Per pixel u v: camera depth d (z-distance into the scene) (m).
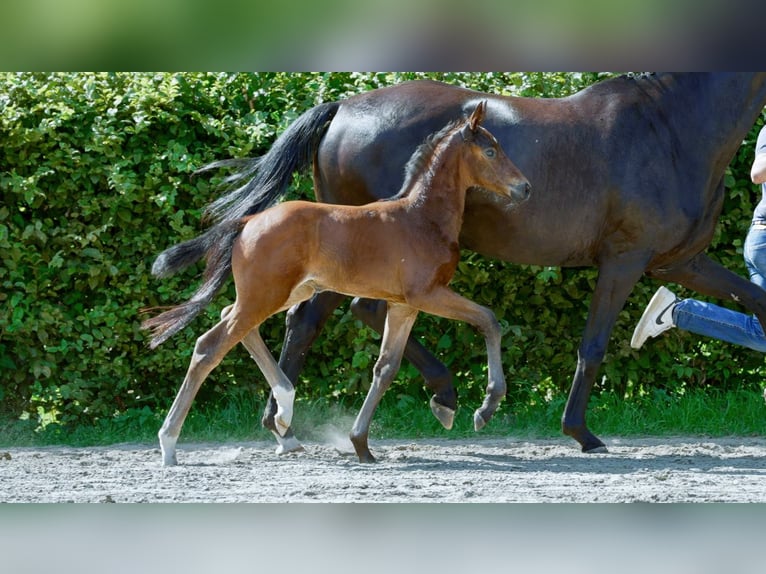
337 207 7.18
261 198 7.93
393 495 6.18
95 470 7.09
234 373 9.39
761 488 6.48
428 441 8.98
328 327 9.27
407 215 7.16
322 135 8.12
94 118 8.88
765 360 9.64
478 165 7.27
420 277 7.11
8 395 9.30
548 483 6.60
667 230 7.82
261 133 8.94
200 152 9.03
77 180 8.91
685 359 9.63
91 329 9.10
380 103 7.98
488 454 8.11
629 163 7.79
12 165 8.95
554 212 7.79
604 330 7.95
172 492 6.24
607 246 7.92
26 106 8.93
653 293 9.38
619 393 9.82
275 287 7.02
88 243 9.04
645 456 7.95
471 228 7.96
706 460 7.75
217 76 9.23
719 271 8.33
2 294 8.97
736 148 8.02
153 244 9.09
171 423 7.29
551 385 9.80
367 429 7.58
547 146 7.78
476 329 9.30
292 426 9.14
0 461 7.66
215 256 7.21
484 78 9.23
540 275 9.11
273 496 6.12
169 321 7.19
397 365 7.61
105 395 9.27
